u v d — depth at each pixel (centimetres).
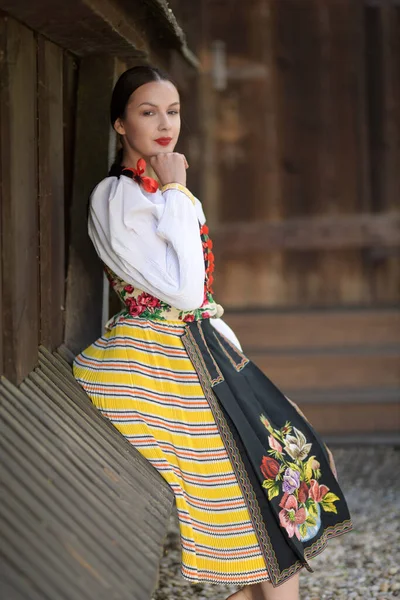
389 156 910
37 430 249
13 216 255
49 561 203
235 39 905
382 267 917
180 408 291
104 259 302
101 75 351
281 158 917
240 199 920
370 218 903
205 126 912
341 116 911
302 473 297
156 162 300
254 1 901
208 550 286
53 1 251
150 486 277
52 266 323
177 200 289
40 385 274
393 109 905
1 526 203
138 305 300
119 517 243
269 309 865
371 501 555
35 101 286
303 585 416
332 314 802
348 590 409
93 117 353
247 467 287
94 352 311
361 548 467
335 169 914
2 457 225
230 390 294
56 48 320
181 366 292
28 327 273
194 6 890
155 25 364
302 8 903
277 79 912
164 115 310
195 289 284
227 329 324
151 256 288
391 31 899
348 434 717
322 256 923
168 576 421
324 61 907
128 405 295
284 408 306
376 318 797
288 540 285
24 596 189
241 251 916
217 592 404
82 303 354
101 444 275
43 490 226
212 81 907
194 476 288
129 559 227
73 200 356
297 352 766
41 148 300
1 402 245
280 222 916
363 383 753
